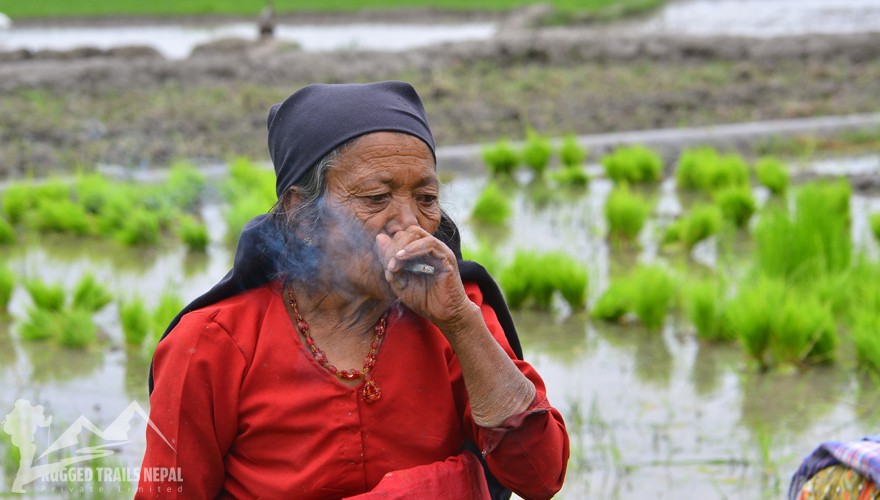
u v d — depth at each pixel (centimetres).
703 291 1188
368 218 386
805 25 4566
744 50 3338
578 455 881
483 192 1816
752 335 1095
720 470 860
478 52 3400
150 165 2102
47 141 2262
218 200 1823
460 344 385
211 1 5903
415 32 4884
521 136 2395
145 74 3077
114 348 1159
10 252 1592
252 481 400
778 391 1033
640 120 2517
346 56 3328
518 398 390
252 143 2305
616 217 1573
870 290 1199
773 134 2327
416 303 378
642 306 1209
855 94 2723
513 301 1297
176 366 395
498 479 407
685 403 1003
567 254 1392
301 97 404
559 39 3516
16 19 5462
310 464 394
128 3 5919
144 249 1598
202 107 2677
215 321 400
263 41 3847
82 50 3425
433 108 2689
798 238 1326
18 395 1013
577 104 2714
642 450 897
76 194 1830
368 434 397
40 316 1205
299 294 410
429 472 394
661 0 5672
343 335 405
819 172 1992
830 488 500
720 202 1677
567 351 1149
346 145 386
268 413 396
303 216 394
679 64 3338
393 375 402
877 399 1009
